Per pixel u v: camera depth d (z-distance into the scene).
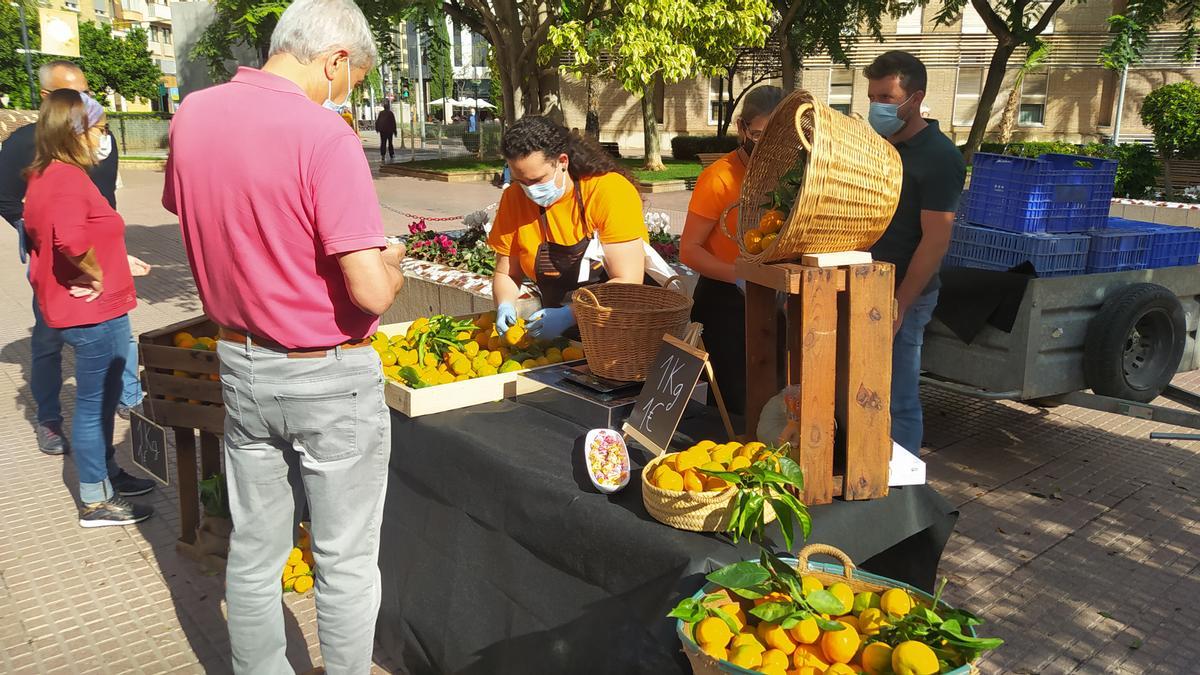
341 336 2.24
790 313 2.47
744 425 2.96
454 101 51.19
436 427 2.86
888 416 2.37
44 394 4.89
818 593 1.95
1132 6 18.86
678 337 2.87
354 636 2.46
